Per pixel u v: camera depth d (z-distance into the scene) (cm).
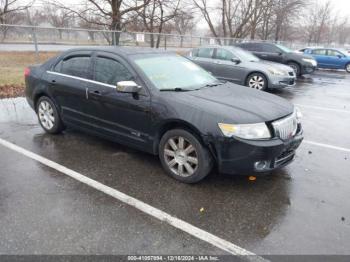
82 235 296
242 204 357
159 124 403
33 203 346
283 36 4034
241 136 355
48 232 299
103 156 476
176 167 409
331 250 287
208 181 407
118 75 447
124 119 442
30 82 574
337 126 689
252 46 1641
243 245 290
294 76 1112
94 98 468
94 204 348
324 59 2047
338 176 436
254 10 2811
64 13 1852
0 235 293
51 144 518
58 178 404
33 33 1284
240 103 399
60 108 532
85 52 496
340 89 1252
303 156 505
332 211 349
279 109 400
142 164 452
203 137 367
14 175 409
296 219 332
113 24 1778
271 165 371
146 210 339
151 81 421
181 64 499
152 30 1938
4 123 629
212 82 493
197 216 332
